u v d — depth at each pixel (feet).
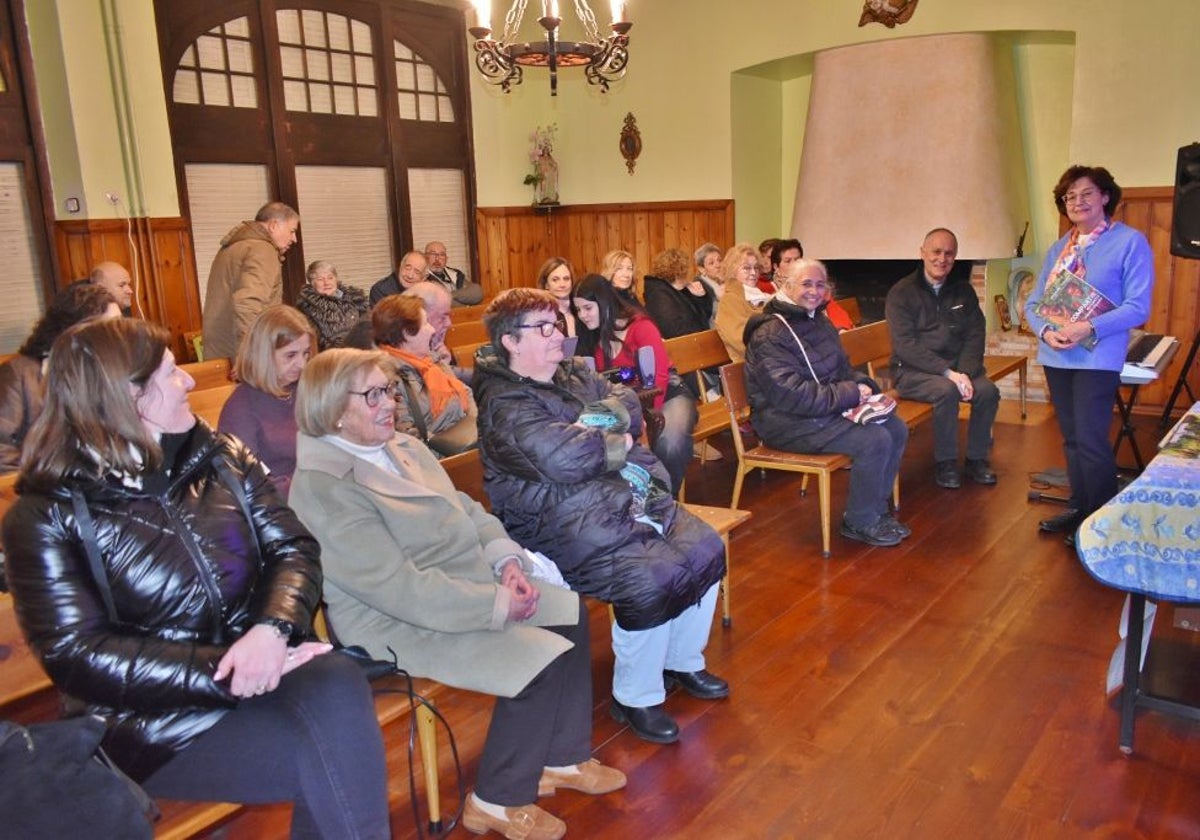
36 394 9.40
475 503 7.43
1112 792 7.03
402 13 22.76
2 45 16.22
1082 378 11.27
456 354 14.56
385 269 23.29
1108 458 11.33
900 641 9.53
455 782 7.43
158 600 5.01
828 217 22.52
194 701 4.88
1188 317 18.44
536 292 7.86
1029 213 22.27
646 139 25.08
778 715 8.23
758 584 11.06
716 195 24.26
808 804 7.00
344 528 6.23
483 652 6.30
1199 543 6.90
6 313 16.66
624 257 15.71
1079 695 8.41
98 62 16.85
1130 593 7.30
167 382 5.16
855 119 21.94
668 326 15.97
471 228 25.20
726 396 12.19
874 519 12.26
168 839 5.07
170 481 5.14
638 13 24.50
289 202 20.68
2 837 4.09
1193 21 17.80
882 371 15.62
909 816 6.83
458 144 24.68
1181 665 8.66
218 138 19.24
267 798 5.13
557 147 26.63
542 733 6.55
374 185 22.74
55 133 16.69
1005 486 14.40
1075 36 19.49
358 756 5.19
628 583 7.58
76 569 4.83
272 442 8.65
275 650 5.04
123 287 14.70
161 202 17.95
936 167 21.07
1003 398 21.03
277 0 20.01
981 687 8.59
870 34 21.35
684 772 7.45
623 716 8.21
